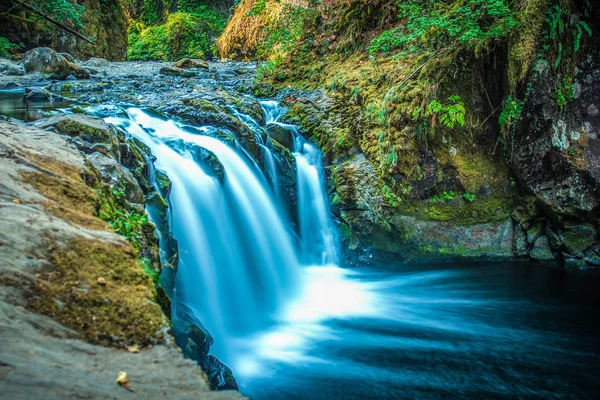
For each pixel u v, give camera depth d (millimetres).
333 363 4629
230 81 10758
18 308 2105
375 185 7461
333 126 8125
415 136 7293
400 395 4090
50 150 3773
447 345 4984
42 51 11523
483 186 7453
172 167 5891
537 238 7270
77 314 2240
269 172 7316
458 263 7344
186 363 2117
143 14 30344
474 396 4086
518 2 6965
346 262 7527
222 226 6031
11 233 2500
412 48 8031
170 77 11797
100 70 13773
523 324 5461
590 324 5445
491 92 7367
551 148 6863
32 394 1639
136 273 2635
